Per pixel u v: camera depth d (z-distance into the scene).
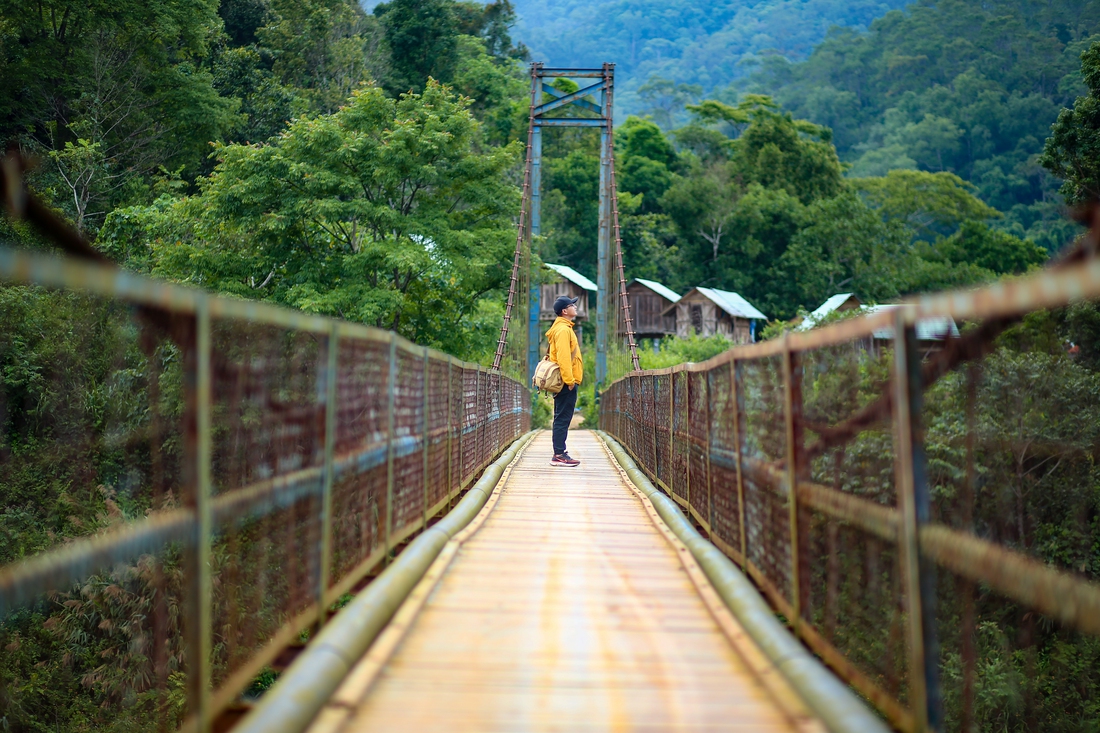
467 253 21.50
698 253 57.22
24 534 12.08
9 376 12.58
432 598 3.67
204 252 20.06
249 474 2.81
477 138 33.25
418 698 2.49
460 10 65.75
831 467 3.51
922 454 2.10
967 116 89.50
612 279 26.22
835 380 3.50
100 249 21.45
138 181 25.00
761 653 2.85
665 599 3.69
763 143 61.69
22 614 11.77
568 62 179.25
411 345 4.35
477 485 7.08
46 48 26.16
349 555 3.30
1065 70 91.31
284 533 2.77
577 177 54.34
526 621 3.33
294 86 36.44
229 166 20.73
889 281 52.41
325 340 2.94
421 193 22.14
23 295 13.23
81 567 1.62
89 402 12.16
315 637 2.73
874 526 2.36
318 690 2.36
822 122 104.75
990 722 10.01
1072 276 1.25
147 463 12.19
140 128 27.47
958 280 52.81
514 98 56.97
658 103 118.56
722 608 3.43
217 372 2.30
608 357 26.03
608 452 12.52
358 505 3.42
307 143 20.33
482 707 2.42
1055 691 9.84
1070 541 10.07
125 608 11.28
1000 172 81.31
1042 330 11.66
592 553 4.70
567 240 52.84
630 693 2.55
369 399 3.58
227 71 33.34
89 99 25.97
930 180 68.06
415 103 22.03
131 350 12.21
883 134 97.44
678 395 6.49
